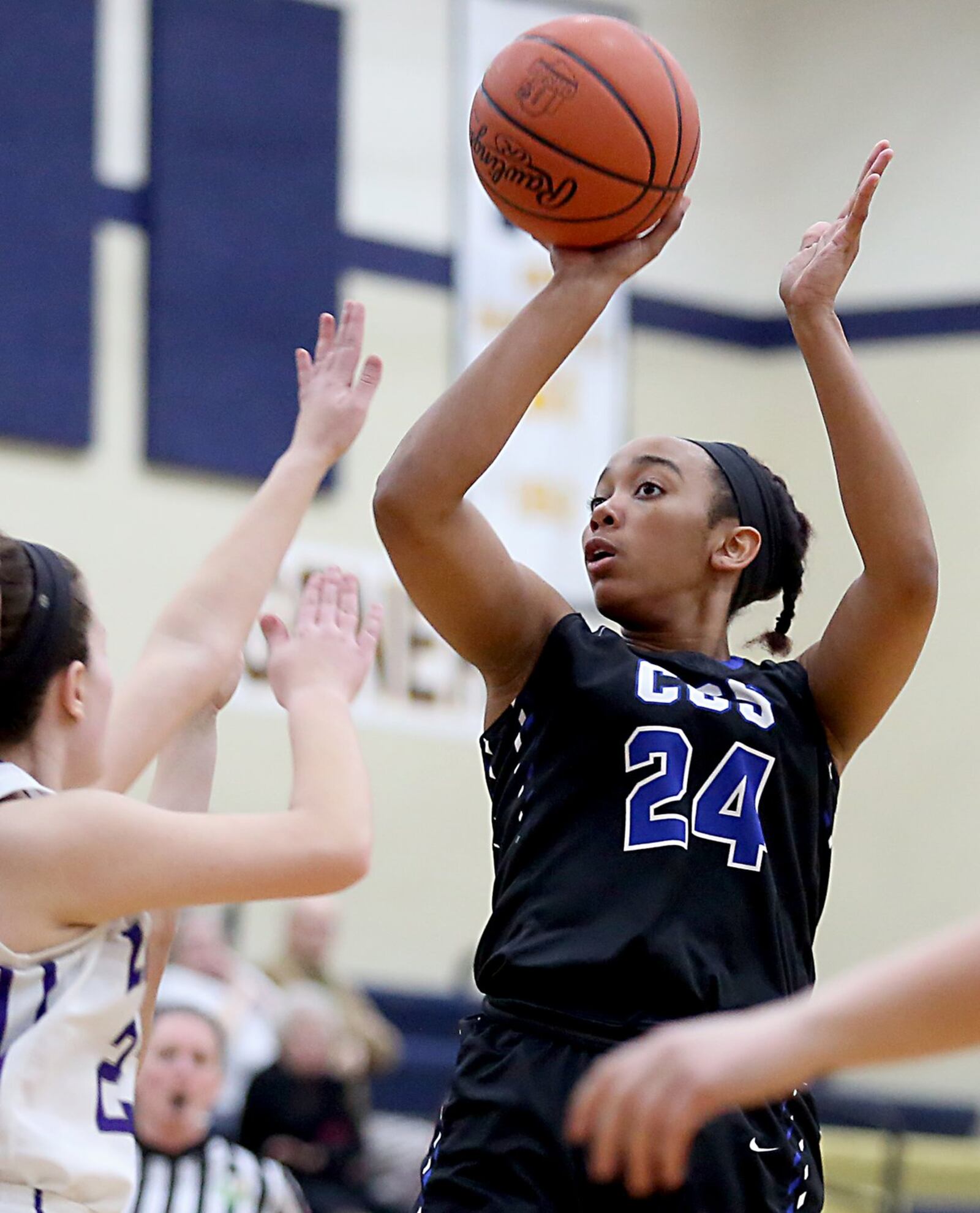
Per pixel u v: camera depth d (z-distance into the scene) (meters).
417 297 27.45
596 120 6.89
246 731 24.88
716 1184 6.29
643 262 7.11
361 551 26.33
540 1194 6.26
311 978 20.22
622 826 6.68
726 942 6.58
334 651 6.05
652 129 6.95
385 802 26.12
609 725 6.81
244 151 26.20
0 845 5.36
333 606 6.21
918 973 3.48
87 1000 5.44
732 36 30.17
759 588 7.56
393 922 25.97
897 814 27.73
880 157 7.01
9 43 24.53
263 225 26.20
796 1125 6.68
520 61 7.05
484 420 6.67
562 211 6.96
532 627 7.12
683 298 29.42
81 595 5.86
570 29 7.11
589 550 7.46
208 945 19.45
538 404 28.17
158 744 6.36
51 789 5.76
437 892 26.30
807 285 7.09
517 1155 6.32
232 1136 17.22
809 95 29.80
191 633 6.64
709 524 7.36
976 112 28.55
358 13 27.55
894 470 7.00
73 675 5.74
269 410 25.92
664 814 6.68
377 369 7.32
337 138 26.97
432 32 28.06
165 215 25.45
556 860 6.70
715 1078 3.60
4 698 5.61
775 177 29.97
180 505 25.22
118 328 25.17
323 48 27.02
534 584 7.18
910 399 28.25
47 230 24.58
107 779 6.16
